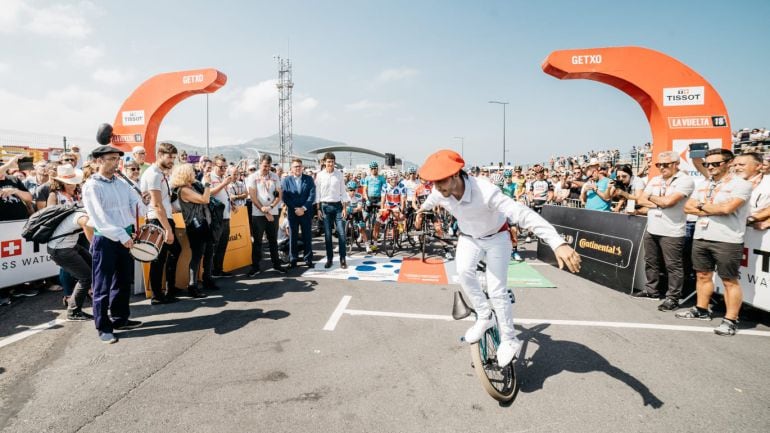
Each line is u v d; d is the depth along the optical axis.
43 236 3.36
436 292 4.60
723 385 2.46
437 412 2.19
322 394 2.36
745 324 3.54
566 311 3.91
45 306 4.11
